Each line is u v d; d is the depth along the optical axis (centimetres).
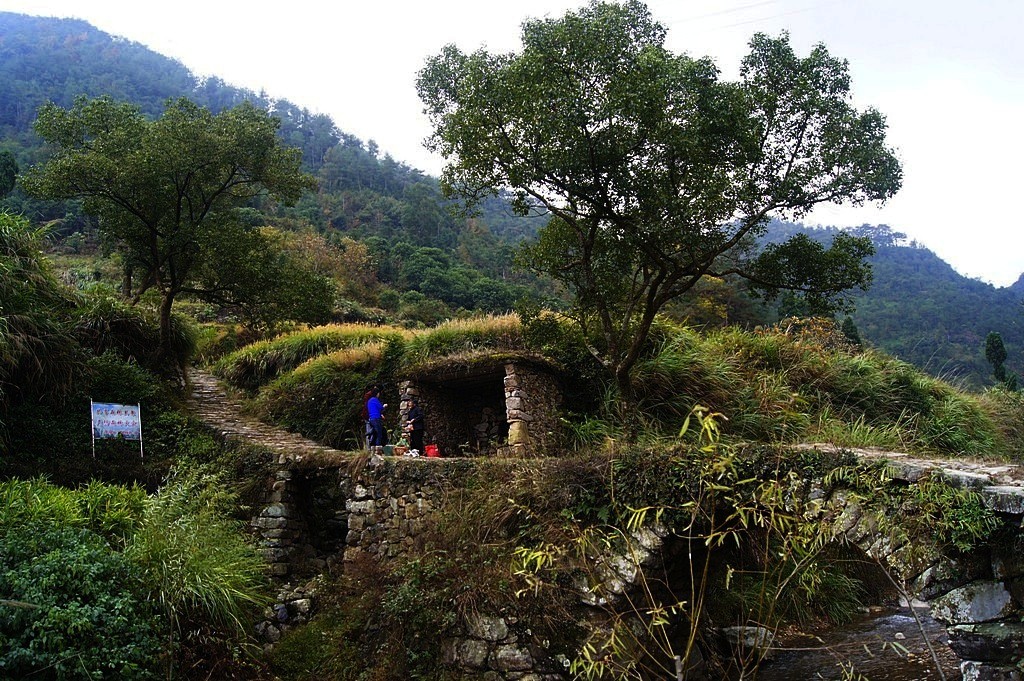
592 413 1214
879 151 930
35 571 624
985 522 572
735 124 958
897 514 630
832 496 662
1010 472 627
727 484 682
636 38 995
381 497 921
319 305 1587
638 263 1084
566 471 798
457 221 6369
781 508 603
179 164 1327
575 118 920
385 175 7556
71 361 1155
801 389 1320
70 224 4228
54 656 574
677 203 921
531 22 978
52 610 591
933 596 602
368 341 1727
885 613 1192
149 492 1066
